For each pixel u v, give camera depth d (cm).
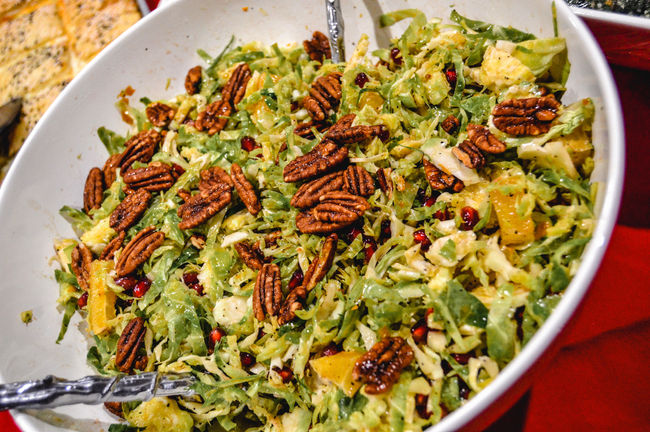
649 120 45
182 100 51
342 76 47
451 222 40
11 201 45
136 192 47
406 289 39
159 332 44
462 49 44
